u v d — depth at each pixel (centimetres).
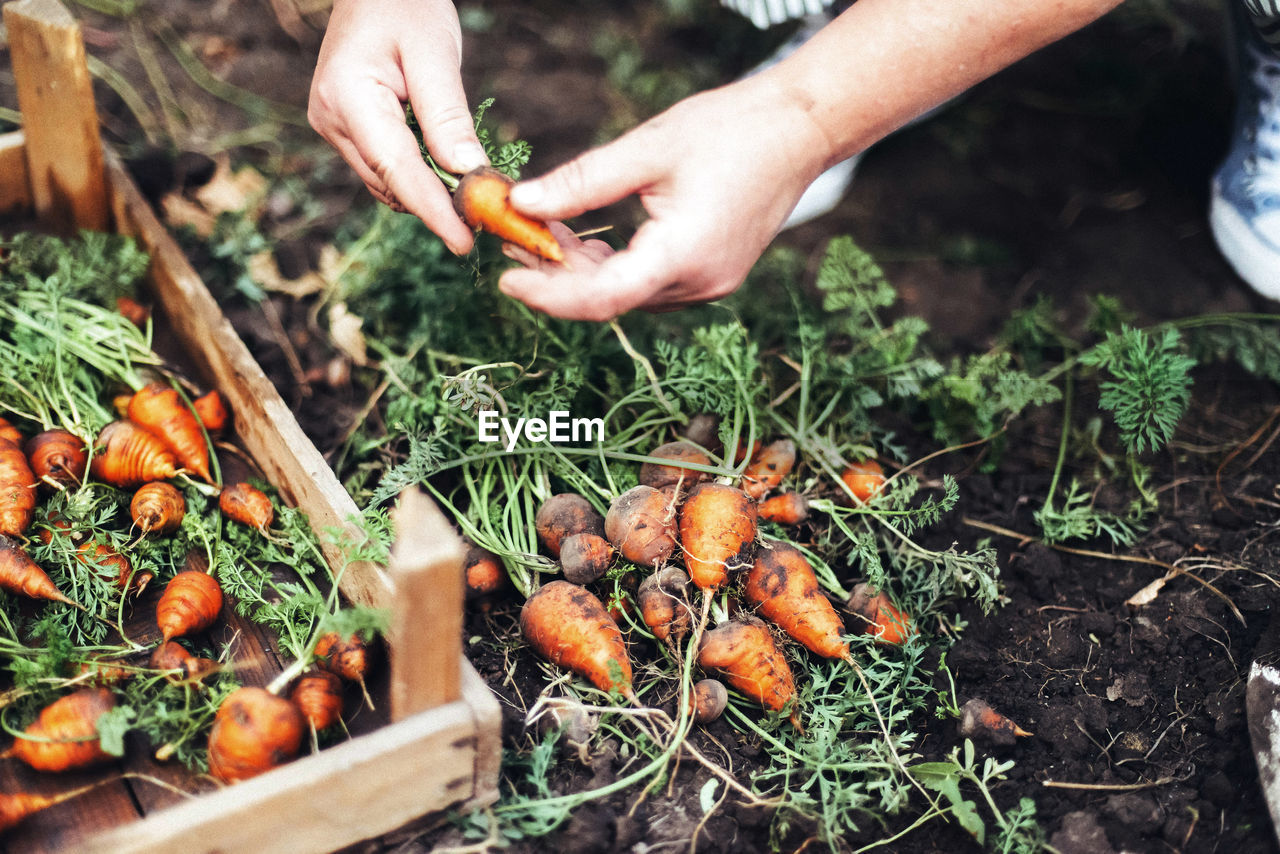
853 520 101
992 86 144
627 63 143
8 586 90
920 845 87
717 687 90
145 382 104
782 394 107
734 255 86
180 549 96
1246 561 100
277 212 123
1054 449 110
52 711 83
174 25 143
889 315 121
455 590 77
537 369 103
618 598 93
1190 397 113
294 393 109
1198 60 144
